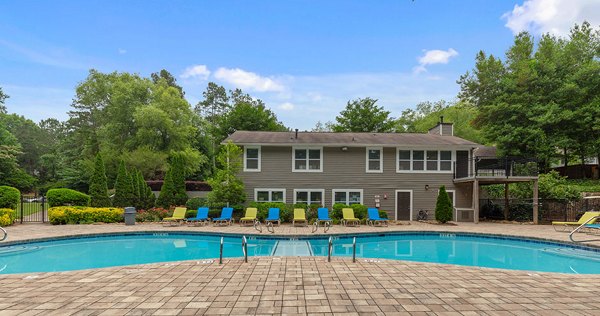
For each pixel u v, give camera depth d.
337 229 14.88
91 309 4.77
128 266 7.50
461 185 19.98
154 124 31.56
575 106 24.61
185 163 32.09
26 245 11.88
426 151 20.05
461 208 18.77
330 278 6.48
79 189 34.56
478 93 30.55
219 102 55.38
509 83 25.62
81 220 16.86
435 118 44.38
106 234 13.75
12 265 9.44
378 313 4.62
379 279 6.44
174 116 33.66
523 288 5.91
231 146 18.09
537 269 9.07
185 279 6.38
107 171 30.08
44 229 14.62
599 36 26.58
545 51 26.66
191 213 17.78
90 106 37.88
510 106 25.03
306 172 19.62
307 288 5.80
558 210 18.75
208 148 41.22
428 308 4.84
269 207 17.64
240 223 17.25
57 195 17.42
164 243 13.09
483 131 27.73
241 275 6.69
